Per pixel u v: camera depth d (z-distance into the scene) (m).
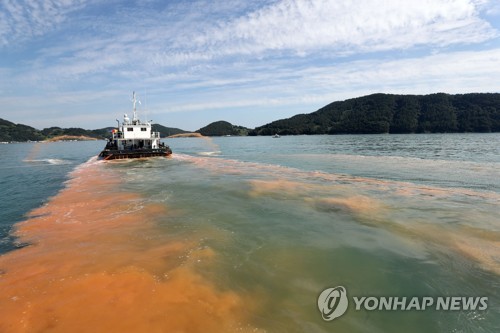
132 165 33.16
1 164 39.34
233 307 6.52
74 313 6.21
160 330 5.68
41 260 8.79
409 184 19.25
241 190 17.89
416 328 5.96
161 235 10.66
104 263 8.44
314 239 10.27
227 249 9.47
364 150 49.31
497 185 18.53
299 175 23.81
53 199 16.97
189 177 23.52
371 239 10.20
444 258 8.72
